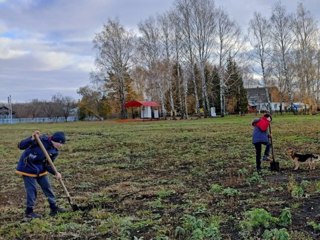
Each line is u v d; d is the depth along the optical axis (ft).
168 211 23.41
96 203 26.73
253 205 23.18
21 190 34.12
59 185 34.78
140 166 44.55
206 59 178.29
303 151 48.55
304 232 18.07
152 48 187.01
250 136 71.10
